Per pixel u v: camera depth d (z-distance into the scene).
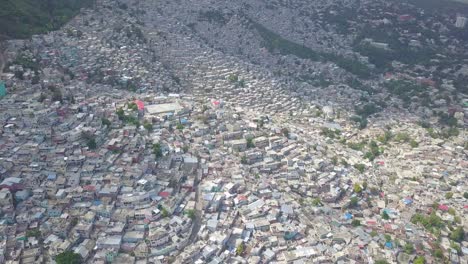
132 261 196.00
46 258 193.50
